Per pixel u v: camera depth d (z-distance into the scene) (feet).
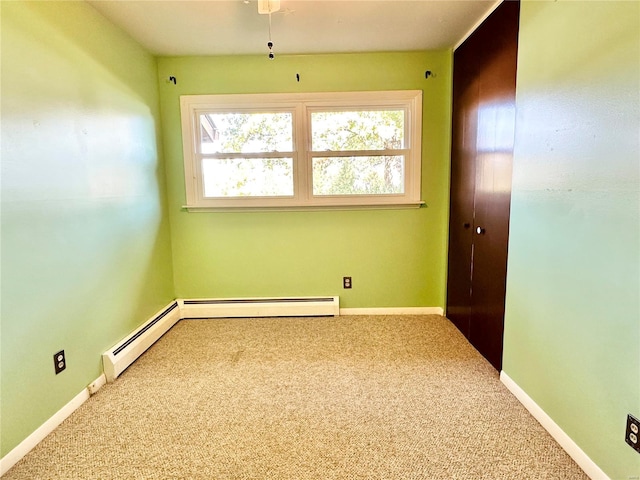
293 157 9.78
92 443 5.13
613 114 3.98
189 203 9.93
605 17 4.05
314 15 7.16
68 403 5.82
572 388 4.74
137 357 7.72
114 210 7.30
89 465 4.71
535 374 5.57
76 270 6.09
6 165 4.71
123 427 5.48
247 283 10.39
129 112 7.95
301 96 9.45
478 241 7.83
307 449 4.96
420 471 4.54
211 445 5.06
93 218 6.59
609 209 4.09
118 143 7.48
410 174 9.81
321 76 9.41
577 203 4.59
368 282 10.33
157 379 6.90
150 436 5.26
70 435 5.30
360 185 9.95
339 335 8.93
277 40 8.36
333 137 9.77
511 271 6.25
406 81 9.43
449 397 6.16
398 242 10.14
